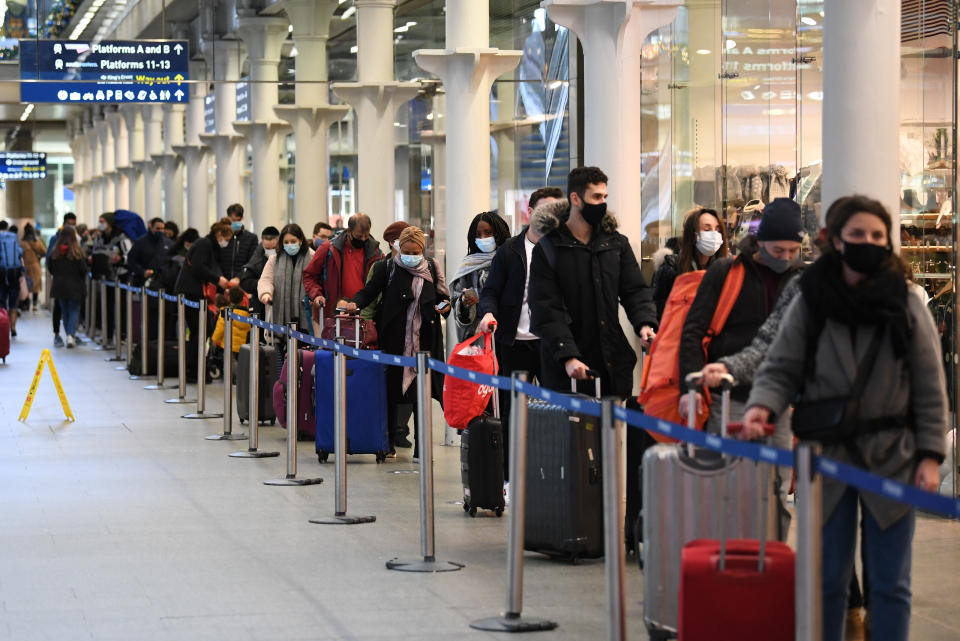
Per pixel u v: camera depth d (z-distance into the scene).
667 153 16.28
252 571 9.17
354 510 11.50
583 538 9.31
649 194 16.52
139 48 28.03
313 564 9.39
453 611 8.06
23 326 38.72
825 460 5.16
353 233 15.70
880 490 4.85
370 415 14.17
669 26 16.12
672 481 6.78
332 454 15.02
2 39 27.67
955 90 10.98
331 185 31.34
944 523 10.56
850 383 5.76
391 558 9.57
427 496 9.39
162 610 8.10
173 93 28.19
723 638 5.81
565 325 9.28
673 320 7.97
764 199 13.93
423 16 25.50
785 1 13.80
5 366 26.31
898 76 9.33
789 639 5.78
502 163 23.64
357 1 23.59
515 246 10.70
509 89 23.48
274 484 12.91
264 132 28.86
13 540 10.25
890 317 5.70
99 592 8.56
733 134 14.15
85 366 26.33
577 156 22.36
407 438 16.09
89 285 34.78
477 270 12.53
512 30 23.73
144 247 26.56
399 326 14.20
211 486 12.84
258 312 19.59
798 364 5.92
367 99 23.52
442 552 9.76
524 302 10.62
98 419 18.28
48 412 19.06
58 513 11.41
